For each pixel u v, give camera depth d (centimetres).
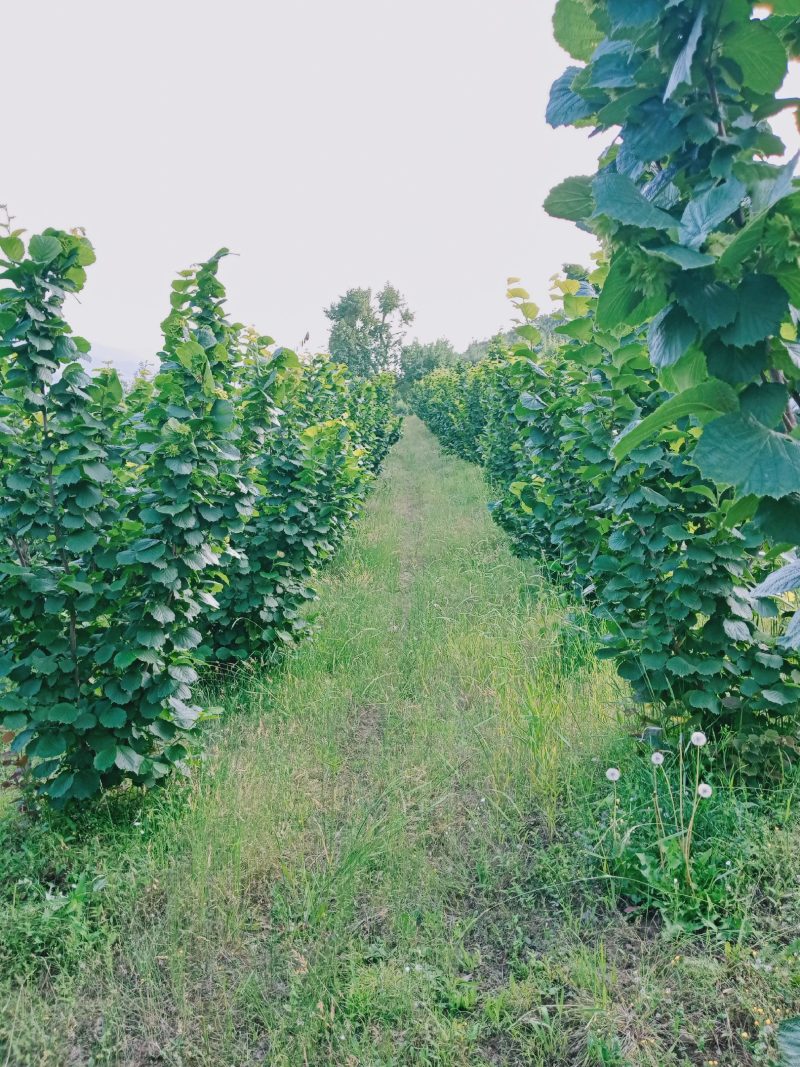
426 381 3369
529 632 546
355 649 561
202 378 414
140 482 421
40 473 342
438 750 397
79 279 345
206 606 501
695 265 113
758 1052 203
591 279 450
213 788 363
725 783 311
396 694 484
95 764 324
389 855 310
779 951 238
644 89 138
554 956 254
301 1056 222
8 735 348
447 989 243
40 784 347
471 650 527
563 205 156
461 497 1290
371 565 830
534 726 377
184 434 370
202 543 383
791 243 117
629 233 128
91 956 263
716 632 333
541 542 736
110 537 367
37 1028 231
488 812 337
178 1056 222
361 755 413
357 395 1461
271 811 344
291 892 294
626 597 369
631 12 128
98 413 374
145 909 287
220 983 253
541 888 286
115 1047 228
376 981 245
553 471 614
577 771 346
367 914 285
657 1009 225
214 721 452
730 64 131
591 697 416
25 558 367
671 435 300
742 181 125
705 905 261
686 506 354
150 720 356
